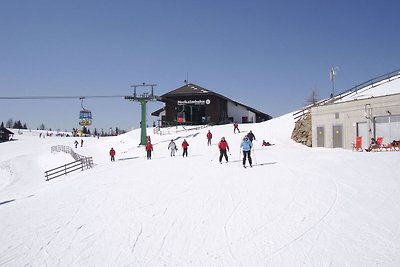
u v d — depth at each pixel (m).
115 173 21.64
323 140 30.16
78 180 21.00
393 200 10.80
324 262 7.29
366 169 15.61
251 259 7.70
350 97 33.53
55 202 14.73
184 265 7.69
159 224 10.42
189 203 12.35
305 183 13.98
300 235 8.73
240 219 10.25
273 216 10.26
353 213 9.95
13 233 10.88
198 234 9.39
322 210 10.41
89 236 9.96
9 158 54.56
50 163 47.09
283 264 7.34
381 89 32.16
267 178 15.71
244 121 72.38
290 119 46.62
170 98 65.94
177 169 20.69
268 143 35.16
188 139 44.56
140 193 14.61
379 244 7.93
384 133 25.00
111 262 8.16
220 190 13.97
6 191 28.33
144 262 8.02
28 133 120.81
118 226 10.58
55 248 9.29
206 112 64.69
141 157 35.72
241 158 24.23
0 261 8.69
